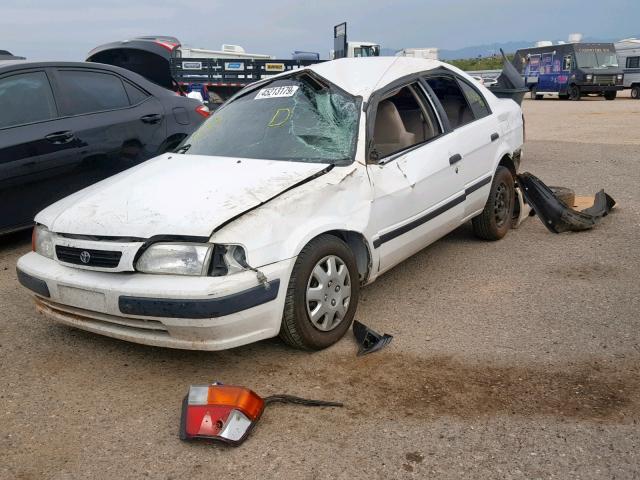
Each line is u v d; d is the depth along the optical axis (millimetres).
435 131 4688
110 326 3389
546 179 8438
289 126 4281
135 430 2971
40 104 5766
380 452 2744
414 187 4246
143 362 3643
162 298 3084
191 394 2926
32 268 3611
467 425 2924
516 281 4750
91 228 3352
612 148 11086
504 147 5531
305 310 3465
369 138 4051
